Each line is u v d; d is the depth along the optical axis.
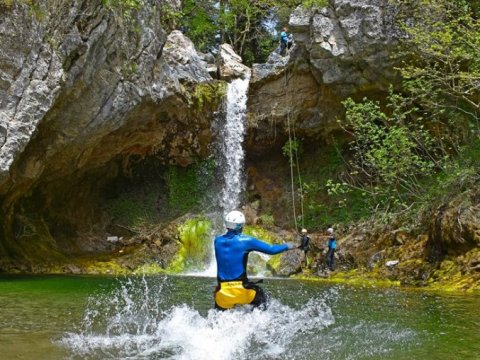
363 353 5.67
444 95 17.22
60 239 19.48
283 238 18.64
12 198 16.06
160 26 17.08
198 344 6.00
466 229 12.54
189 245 18.77
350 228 18.38
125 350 5.74
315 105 20.36
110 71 15.31
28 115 12.28
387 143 15.01
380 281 13.84
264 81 21.09
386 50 17.22
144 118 18.17
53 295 10.41
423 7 16.47
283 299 10.09
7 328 6.84
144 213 21.98
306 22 18.27
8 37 11.78
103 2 14.17
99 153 18.66
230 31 30.52
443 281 12.42
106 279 14.34
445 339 6.32
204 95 20.52
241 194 21.92
